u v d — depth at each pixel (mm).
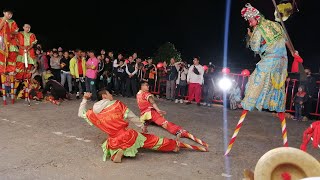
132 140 5367
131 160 5418
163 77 12141
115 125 5285
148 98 7066
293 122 8867
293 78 10500
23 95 10195
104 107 5348
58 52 12781
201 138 6867
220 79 10891
